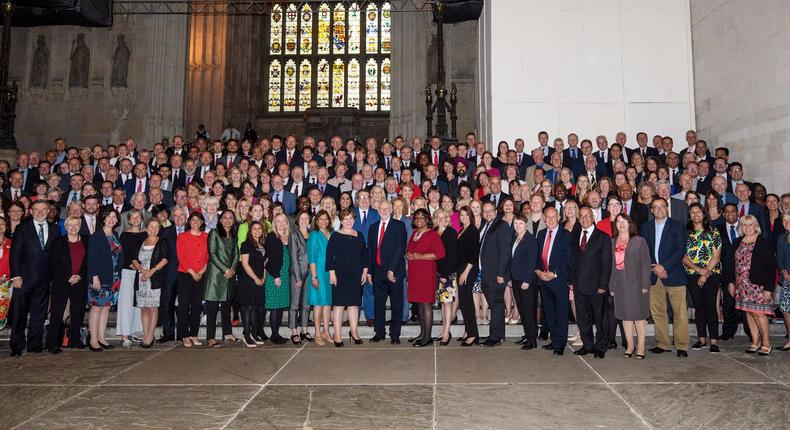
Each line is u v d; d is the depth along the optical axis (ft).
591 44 41.52
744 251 21.85
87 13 61.36
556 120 41.09
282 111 99.40
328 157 35.09
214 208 24.95
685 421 13.47
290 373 18.29
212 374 18.20
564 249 21.75
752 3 35.24
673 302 21.17
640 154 34.86
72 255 22.59
